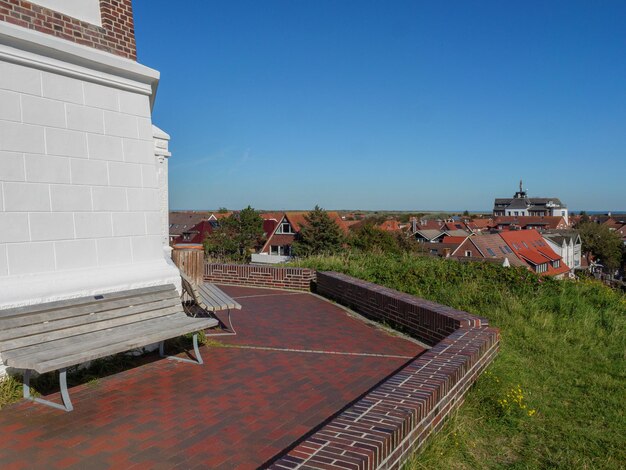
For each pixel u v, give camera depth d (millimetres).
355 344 6305
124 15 5746
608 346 7090
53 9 5062
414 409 3525
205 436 3643
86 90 5188
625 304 9250
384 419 3336
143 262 5691
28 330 4238
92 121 5230
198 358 5312
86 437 3586
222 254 60625
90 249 5168
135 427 3764
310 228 49406
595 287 10156
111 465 3205
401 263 11297
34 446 3445
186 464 3240
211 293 6602
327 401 4375
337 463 2723
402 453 3324
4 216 4500
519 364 6035
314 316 7840
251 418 3982
